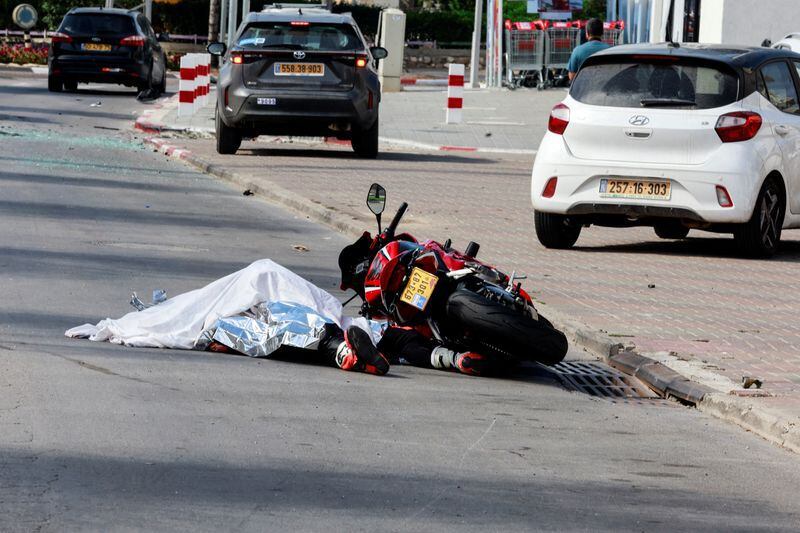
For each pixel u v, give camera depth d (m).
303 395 22.78
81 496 16.61
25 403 20.92
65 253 36.81
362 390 23.48
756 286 36.59
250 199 52.78
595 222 42.12
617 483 18.70
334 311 26.17
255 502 16.77
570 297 33.53
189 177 59.28
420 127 89.38
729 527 16.97
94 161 62.34
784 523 17.30
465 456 19.58
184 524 15.78
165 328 26.27
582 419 22.48
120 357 24.77
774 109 41.97
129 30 108.62
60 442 18.91
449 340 26.22
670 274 38.06
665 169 40.31
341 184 57.06
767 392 23.92
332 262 38.31
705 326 30.45
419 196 54.41
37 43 170.25
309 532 15.74
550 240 42.56
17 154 62.41
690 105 40.44
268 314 25.92
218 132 68.50
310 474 18.14
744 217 40.28
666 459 20.20
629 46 43.03
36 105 93.62
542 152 41.81
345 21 68.00
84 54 107.50
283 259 38.22
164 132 79.69
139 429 19.86
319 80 66.94
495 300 25.56
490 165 69.06
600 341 27.86
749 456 20.70
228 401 21.97
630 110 40.75
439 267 25.77
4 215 43.59
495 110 105.38
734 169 39.94
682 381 24.88
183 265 36.00
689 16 104.00
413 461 19.12
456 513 16.81
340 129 68.00
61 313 28.72
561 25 131.25
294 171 61.41
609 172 40.75
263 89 66.62
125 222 43.81
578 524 16.67
